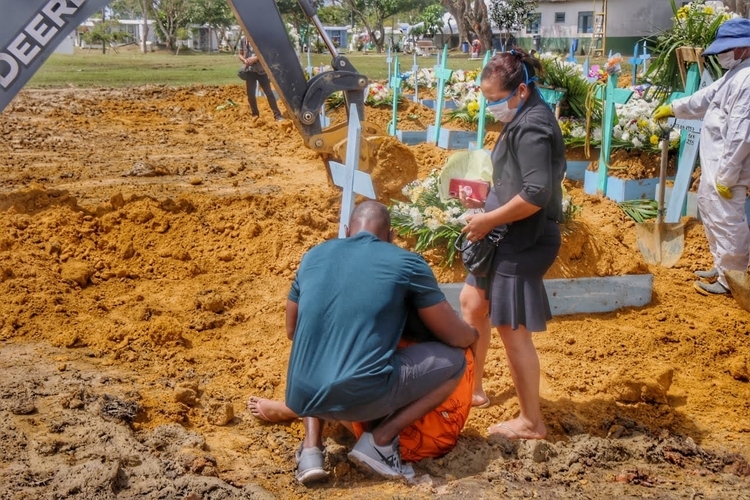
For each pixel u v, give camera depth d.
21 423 4.52
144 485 3.97
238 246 7.56
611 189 8.99
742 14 22.23
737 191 6.76
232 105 17.34
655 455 4.57
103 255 7.35
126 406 4.74
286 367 5.45
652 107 9.56
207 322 6.18
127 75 27.83
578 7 49.16
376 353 3.95
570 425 4.82
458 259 6.68
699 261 7.64
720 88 6.70
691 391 5.46
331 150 8.50
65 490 3.85
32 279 6.65
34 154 11.90
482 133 10.12
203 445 4.47
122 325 6.05
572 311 6.56
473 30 46.06
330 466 4.33
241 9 8.10
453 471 4.31
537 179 4.14
